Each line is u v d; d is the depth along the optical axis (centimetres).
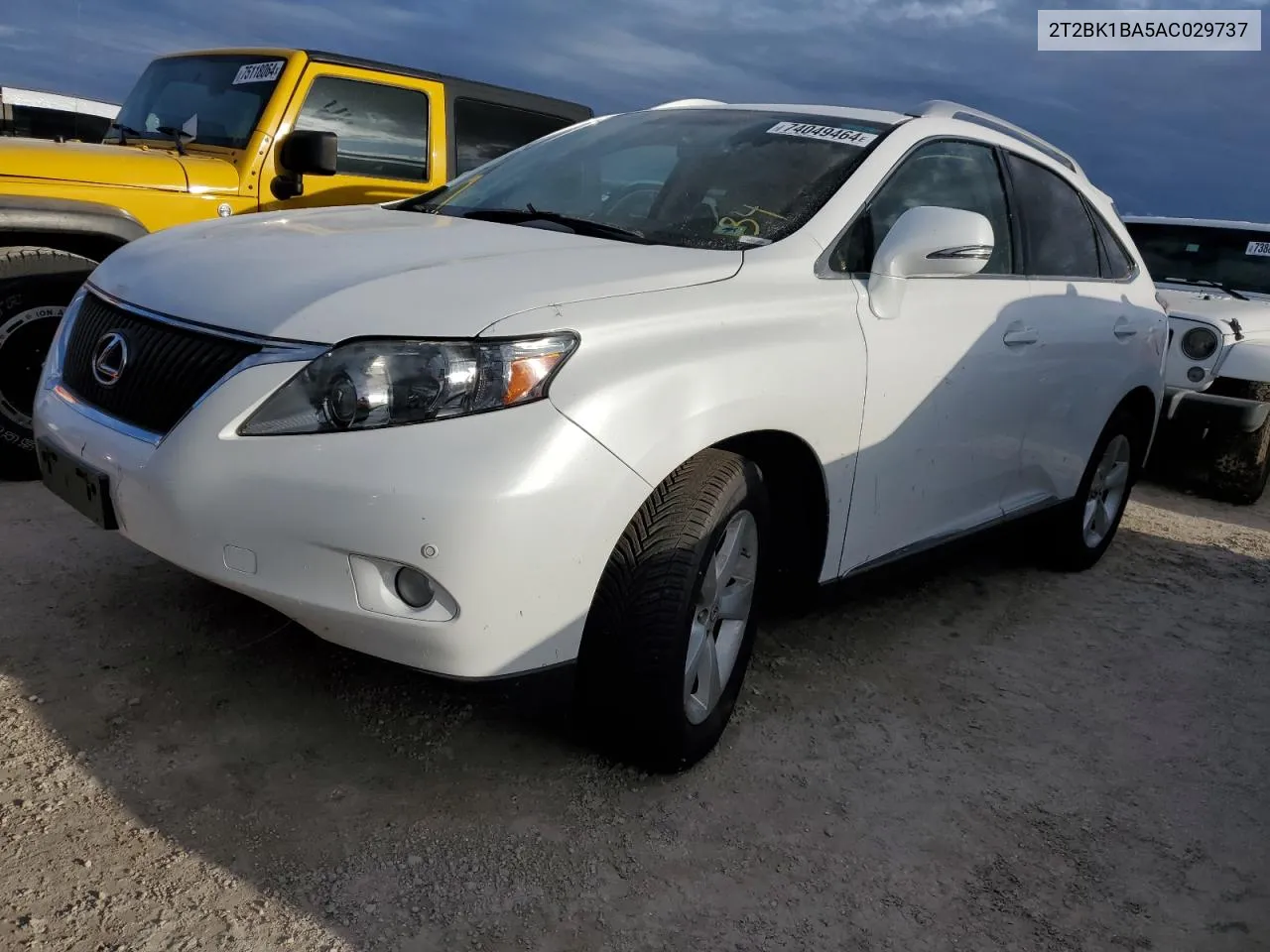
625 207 326
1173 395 633
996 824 275
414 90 598
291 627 325
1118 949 234
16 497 419
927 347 322
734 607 286
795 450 287
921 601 421
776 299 279
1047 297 393
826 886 242
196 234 303
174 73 595
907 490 331
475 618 219
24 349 437
